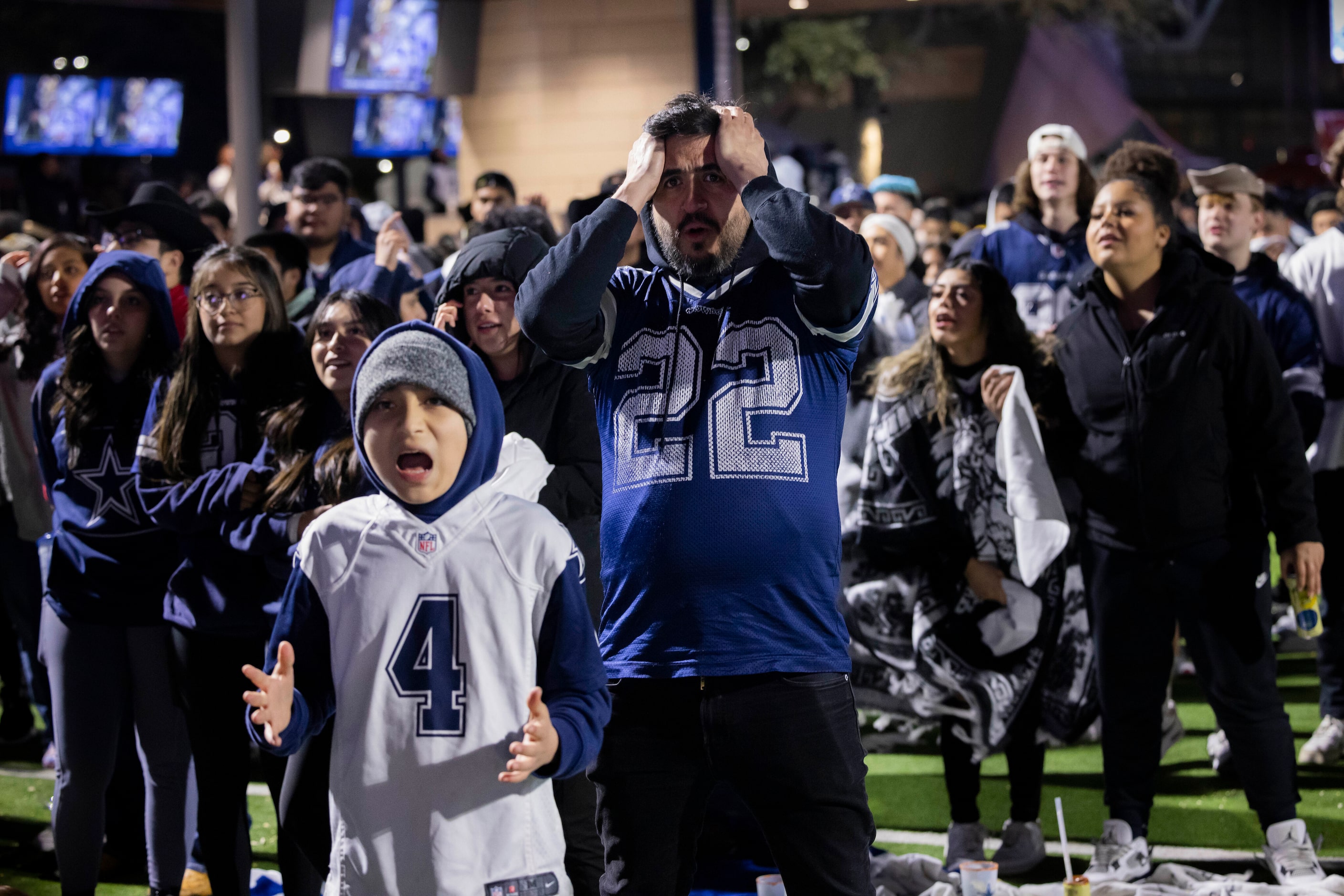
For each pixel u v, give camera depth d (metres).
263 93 14.09
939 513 4.38
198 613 3.56
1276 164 17.88
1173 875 4.07
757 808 2.68
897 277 6.15
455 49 14.55
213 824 3.61
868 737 5.74
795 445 2.66
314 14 13.97
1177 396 4.00
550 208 14.82
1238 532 4.04
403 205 22.55
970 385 4.36
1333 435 5.32
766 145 2.76
